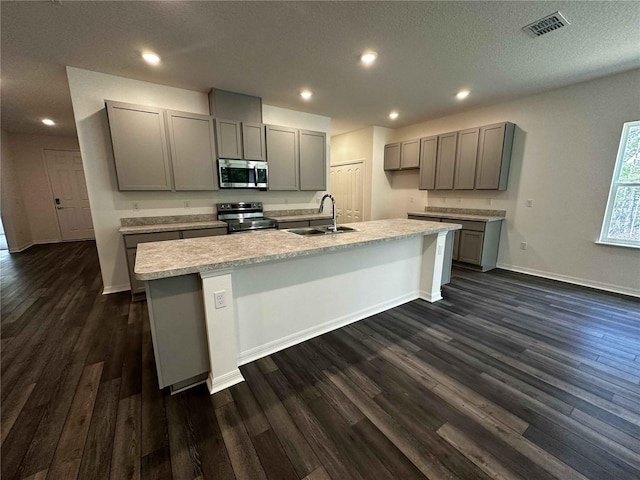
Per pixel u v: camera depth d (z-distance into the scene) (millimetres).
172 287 1598
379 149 5852
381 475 1234
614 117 3273
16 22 2088
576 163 3613
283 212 4773
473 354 2145
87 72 3057
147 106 3225
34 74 3051
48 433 1451
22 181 6301
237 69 3033
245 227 3898
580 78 3332
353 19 2154
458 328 2551
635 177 3266
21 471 1252
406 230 2787
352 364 2033
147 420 1539
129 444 1388
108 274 3473
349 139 6281
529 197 4090
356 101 4156
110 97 3207
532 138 3973
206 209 4043
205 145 3607
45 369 1989
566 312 2869
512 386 1797
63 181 6730
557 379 1858
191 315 1688
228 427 1494
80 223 7020
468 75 3223
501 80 3373
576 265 3730
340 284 2547
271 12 2057
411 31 2320
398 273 3023
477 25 2234
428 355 2135
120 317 2805
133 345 2303
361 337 2408
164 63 2881
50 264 4816
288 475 1238
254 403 1666
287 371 1961
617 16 2086
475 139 4367
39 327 2598
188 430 1475
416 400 1679
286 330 2258
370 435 1442
